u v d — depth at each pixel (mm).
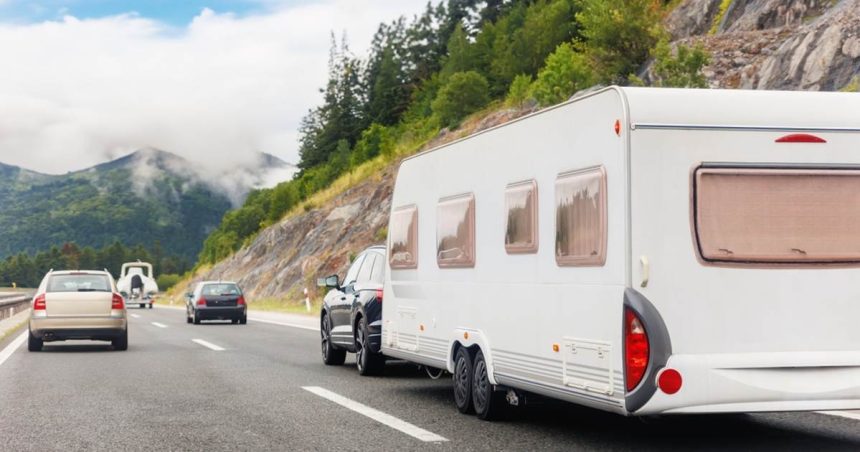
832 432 9094
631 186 7297
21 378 14281
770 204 7539
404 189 12406
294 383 13492
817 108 7723
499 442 8656
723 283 7391
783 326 7488
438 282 10992
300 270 49031
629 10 35125
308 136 107125
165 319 37938
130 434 9188
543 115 8586
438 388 12906
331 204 54312
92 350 19891
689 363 7246
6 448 8500
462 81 53094
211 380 13891
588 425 9672
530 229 8703
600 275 7562
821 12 28938
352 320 14781
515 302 8984
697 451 8141
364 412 10609
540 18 54812
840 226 7660
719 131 7484
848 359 7559
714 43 30438
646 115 7371
